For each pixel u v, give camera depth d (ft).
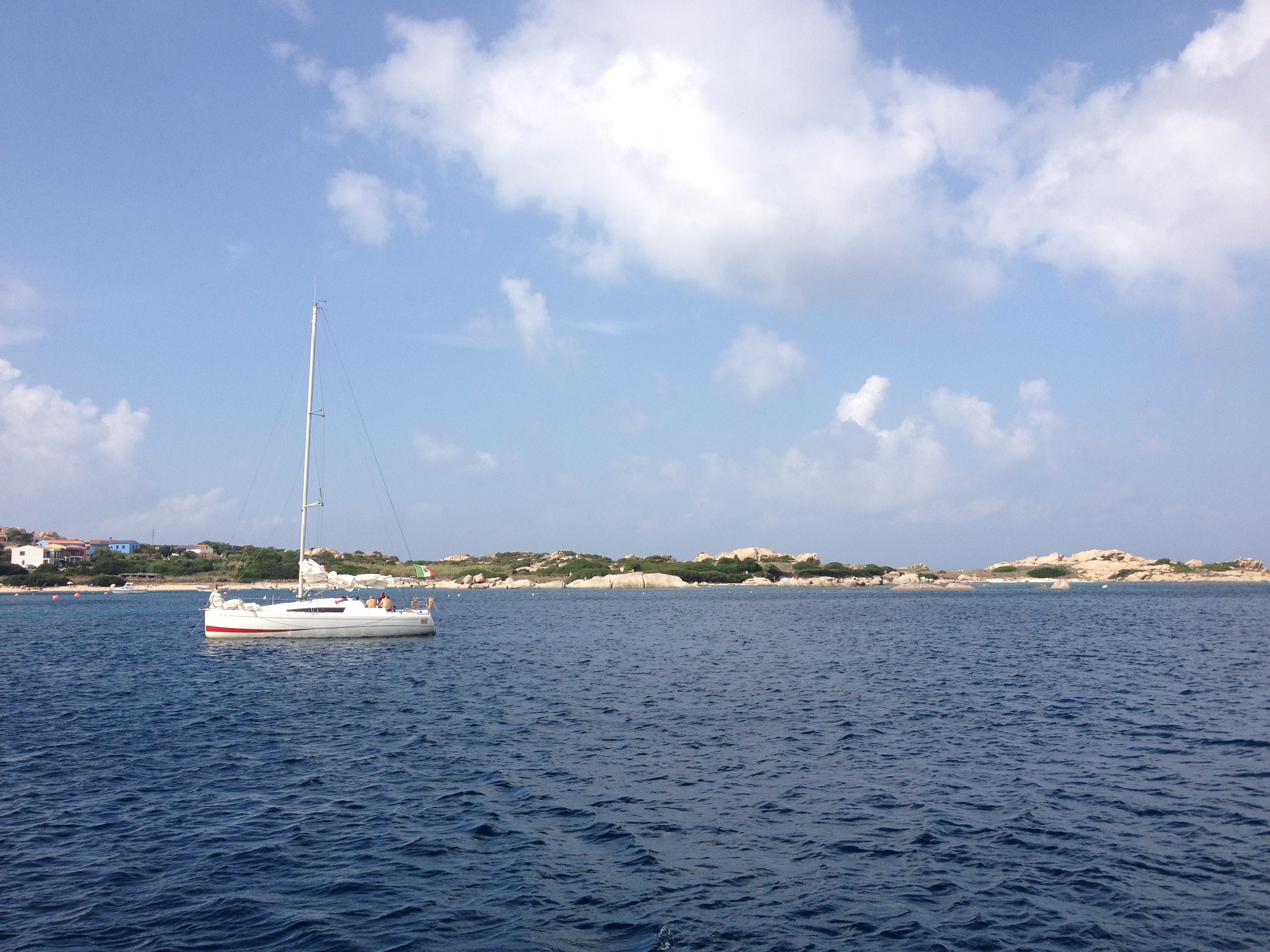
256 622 164.14
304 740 73.41
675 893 38.91
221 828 48.80
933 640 177.17
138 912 37.22
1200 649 151.94
